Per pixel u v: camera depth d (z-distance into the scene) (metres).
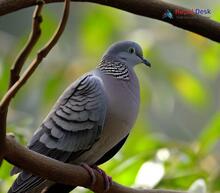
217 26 7.13
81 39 15.84
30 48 5.56
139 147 10.64
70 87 8.61
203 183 9.31
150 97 14.06
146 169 9.70
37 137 8.35
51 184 8.12
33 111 14.08
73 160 8.41
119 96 8.38
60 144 8.24
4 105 5.59
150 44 14.43
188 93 14.31
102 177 7.52
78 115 8.28
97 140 8.30
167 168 10.09
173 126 19.30
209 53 14.27
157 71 14.28
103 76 8.58
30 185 7.68
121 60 8.88
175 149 10.43
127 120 8.40
